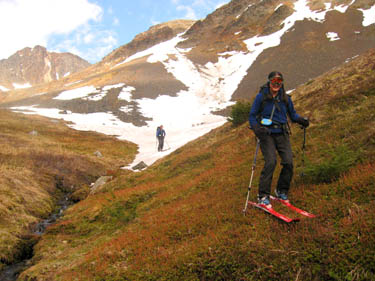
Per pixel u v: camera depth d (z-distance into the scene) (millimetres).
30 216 13453
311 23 124625
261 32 142750
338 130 8828
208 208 7250
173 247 5934
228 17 192250
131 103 73750
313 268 4113
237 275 4609
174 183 12477
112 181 17094
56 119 52000
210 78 107125
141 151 35062
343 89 11930
